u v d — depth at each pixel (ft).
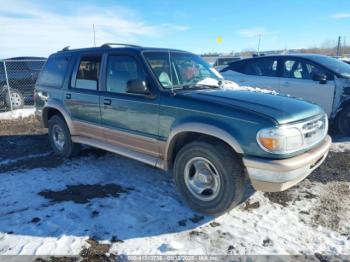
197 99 11.35
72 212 11.71
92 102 15.08
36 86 19.16
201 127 10.80
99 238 10.10
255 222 11.04
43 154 19.02
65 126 17.40
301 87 22.21
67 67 16.94
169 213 11.63
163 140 12.23
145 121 12.74
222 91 12.67
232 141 10.25
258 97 11.89
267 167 9.77
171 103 11.79
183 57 14.79
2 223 11.01
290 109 10.86
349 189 13.57
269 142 9.77
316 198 12.75
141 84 12.05
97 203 12.39
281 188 9.97
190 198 11.73
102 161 17.39
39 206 12.22
